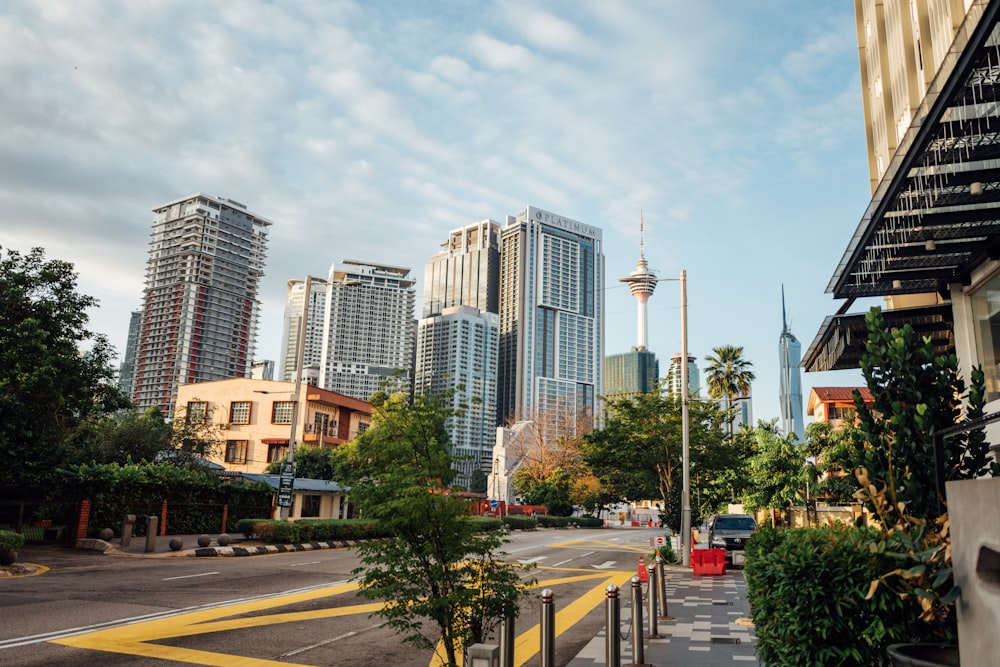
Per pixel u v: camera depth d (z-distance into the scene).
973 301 14.82
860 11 22.50
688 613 14.03
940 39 15.88
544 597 7.66
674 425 30.91
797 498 36.72
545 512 78.88
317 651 9.86
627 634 11.80
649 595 11.57
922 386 6.56
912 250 13.05
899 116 18.91
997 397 13.62
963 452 6.27
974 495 3.73
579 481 80.75
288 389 57.19
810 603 5.69
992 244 12.48
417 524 7.84
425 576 8.01
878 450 6.46
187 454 42.59
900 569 5.23
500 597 7.77
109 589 15.38
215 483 33.91
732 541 26.09
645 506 114.88
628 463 32.41
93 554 23.62
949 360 6.52
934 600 4.90
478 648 5.54
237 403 58.19
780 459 37.09
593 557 29.86
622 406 32.25
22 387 24.20
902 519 5.73
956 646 4.85
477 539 8.06
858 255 13.21
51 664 8.63
